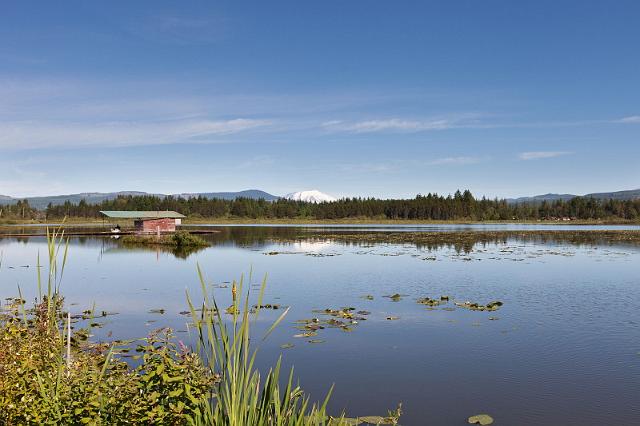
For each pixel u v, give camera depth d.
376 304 16.61
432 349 11.25
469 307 15.91
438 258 31.95
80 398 4.55
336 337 12.22
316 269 26.17
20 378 4.58
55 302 5.36
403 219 142.00
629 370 9.73
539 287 20.14
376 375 9.53
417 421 7.48
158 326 13.23
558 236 59.28
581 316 14.54
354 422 7.36
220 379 4.84
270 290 19.58
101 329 12.85
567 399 8.35
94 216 138.38
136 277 23.25
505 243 46.66
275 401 4.81
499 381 9.20
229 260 30.98
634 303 16.56
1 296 18.55
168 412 4.57
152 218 70.69
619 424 7.38
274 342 11.80
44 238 55.88
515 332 12.70
